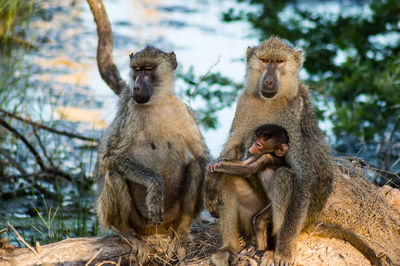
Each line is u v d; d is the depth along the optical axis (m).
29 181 13.96
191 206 9.66
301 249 8.59
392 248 9.18
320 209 9.17
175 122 9.69
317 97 15.44
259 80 9.12
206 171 8.73
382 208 9.96
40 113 16.27
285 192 8.52
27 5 19.42
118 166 9.41
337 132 14.62
